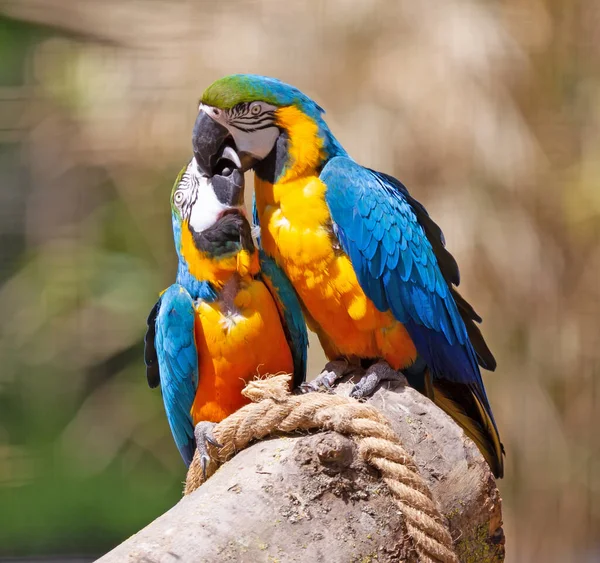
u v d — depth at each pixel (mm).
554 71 15156
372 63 14773
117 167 17531
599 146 15016
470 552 6105
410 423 6254
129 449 19188
